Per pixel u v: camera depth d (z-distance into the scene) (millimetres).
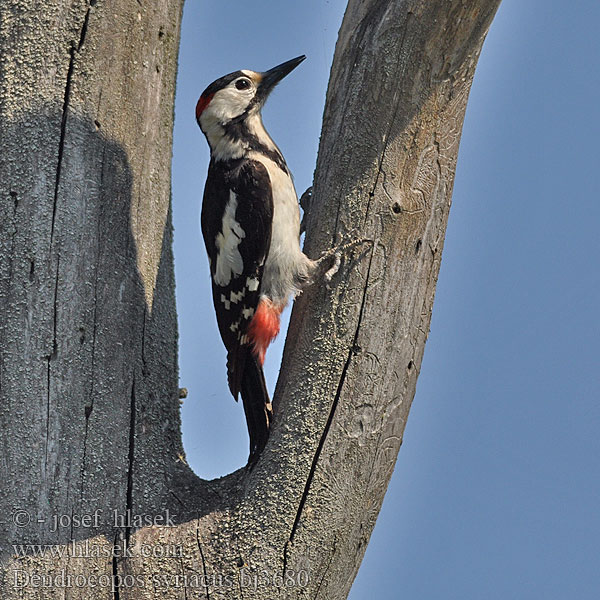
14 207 7582
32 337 7418
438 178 8234
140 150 8234
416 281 8117
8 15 7848
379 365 7910
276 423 7938
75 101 7848
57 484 7285
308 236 8703
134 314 7953
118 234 7945
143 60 8289
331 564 7688
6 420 7281
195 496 7789
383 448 7918
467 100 8383
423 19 7996
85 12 7930
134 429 7711
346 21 8758
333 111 8570
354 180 8172
